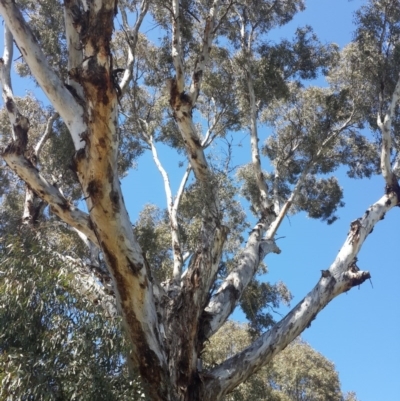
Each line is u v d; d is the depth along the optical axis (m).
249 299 13.40
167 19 13.13
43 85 8.10
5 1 8.09
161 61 14.02
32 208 11.83
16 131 8.67
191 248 12.86
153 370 7.96
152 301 8.12
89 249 11.23
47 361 6.25
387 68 13.27
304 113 14.35
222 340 16.05
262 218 12.24
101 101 7.09
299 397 20.12
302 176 13.15
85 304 6.86
